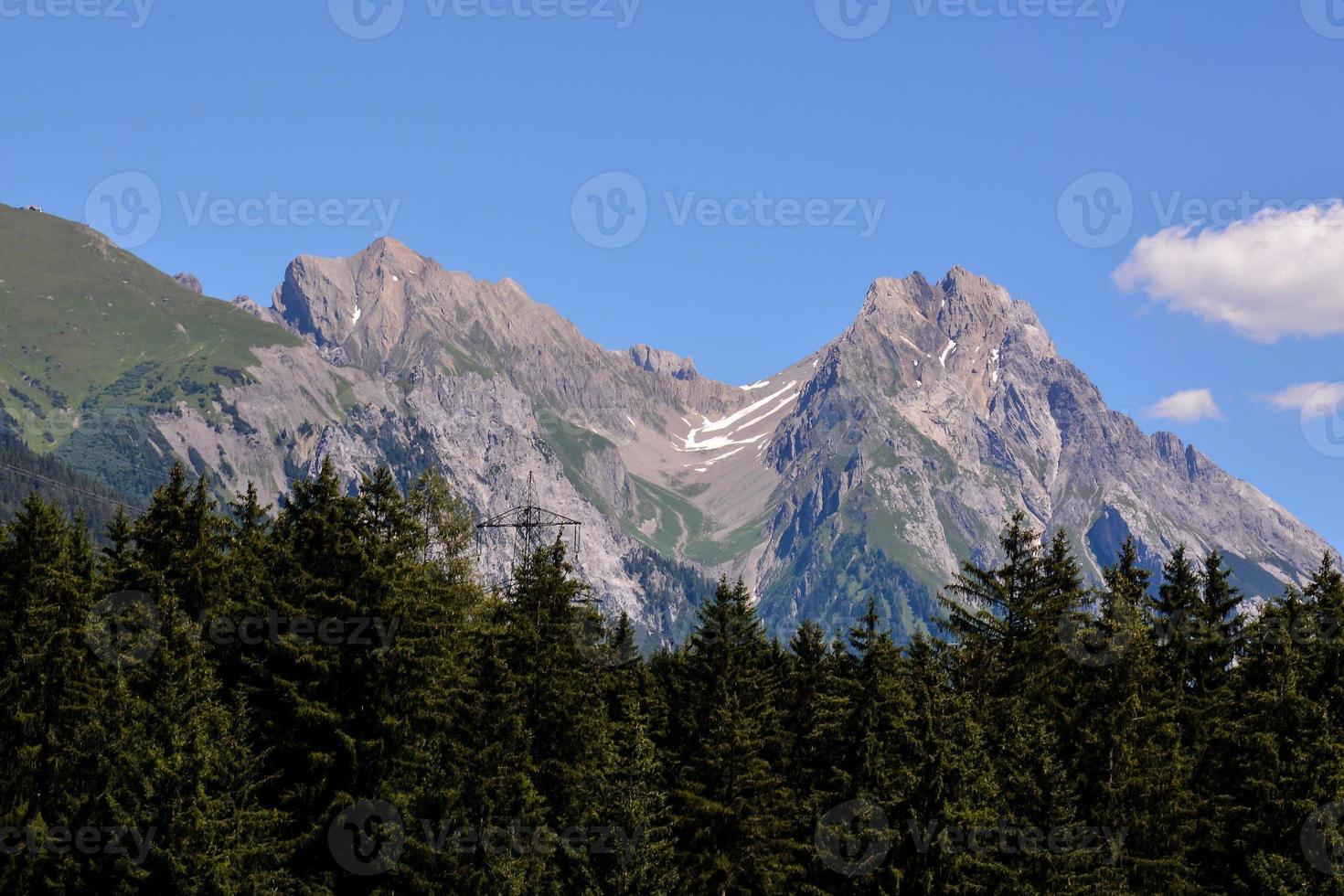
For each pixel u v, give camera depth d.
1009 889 71.75
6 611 71.75
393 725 68.56
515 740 74.75
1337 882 75.00
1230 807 79.19
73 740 68.62
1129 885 75.19
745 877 78.19
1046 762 73.69
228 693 72.56
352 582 70.94
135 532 76.50
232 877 62.47
